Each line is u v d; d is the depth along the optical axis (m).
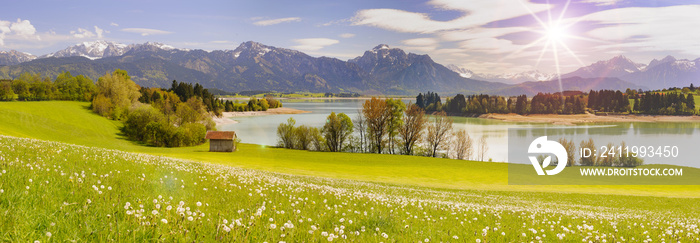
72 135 106.06
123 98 149.75
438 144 102.88
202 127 117.62
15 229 4.16
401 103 102.31
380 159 80.56
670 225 15.05
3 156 9.88
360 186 34.16
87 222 4.80
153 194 7.93
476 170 67.19
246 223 5.81
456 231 8.94
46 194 5.95
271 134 153.12
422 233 7.74
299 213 8.53
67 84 170.38
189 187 10.24
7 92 151.38
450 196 32.78
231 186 12.01
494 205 25.03
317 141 106.88
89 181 7.82
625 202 38.78
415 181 53.19
